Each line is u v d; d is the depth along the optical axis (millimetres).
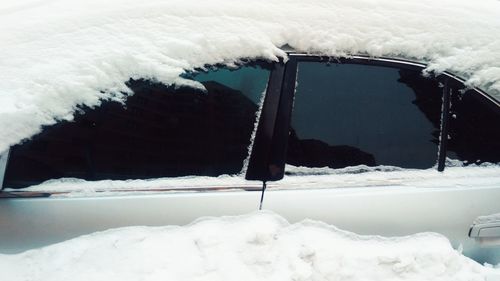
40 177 1584
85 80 1568
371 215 1600
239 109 1627
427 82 1706
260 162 1613
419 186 1651
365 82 1690
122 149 1605
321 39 1672
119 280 1435
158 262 1464
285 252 1497
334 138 1664
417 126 1703
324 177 1639
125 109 1599
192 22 1691
